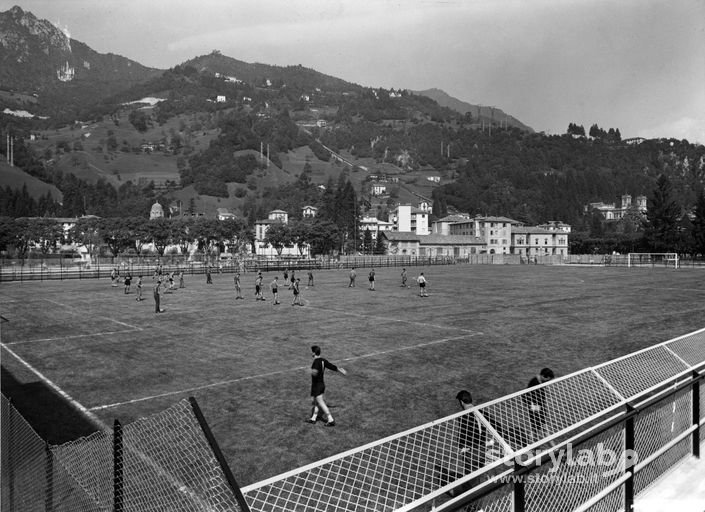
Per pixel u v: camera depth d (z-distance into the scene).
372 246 143.75
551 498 6.18
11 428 7.24
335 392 12.45
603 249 142.62
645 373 9.08
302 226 113.38
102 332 21.84
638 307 29.08
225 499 6.75
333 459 4.78
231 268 72.38
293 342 19.25
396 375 14.11
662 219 110.88
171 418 10.54
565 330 21.34
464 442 6.38
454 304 31.86
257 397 12.14
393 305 31.59
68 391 12.77
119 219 110.25
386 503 6.58
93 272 65.75
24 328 23.00
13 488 7.09
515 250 148.12
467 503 4.93
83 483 6.55
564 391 8.13
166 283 45.31
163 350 17.88
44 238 110.62
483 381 13.41
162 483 7.02
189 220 118.62
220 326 23.38
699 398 8.38
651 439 7.58
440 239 140.25
